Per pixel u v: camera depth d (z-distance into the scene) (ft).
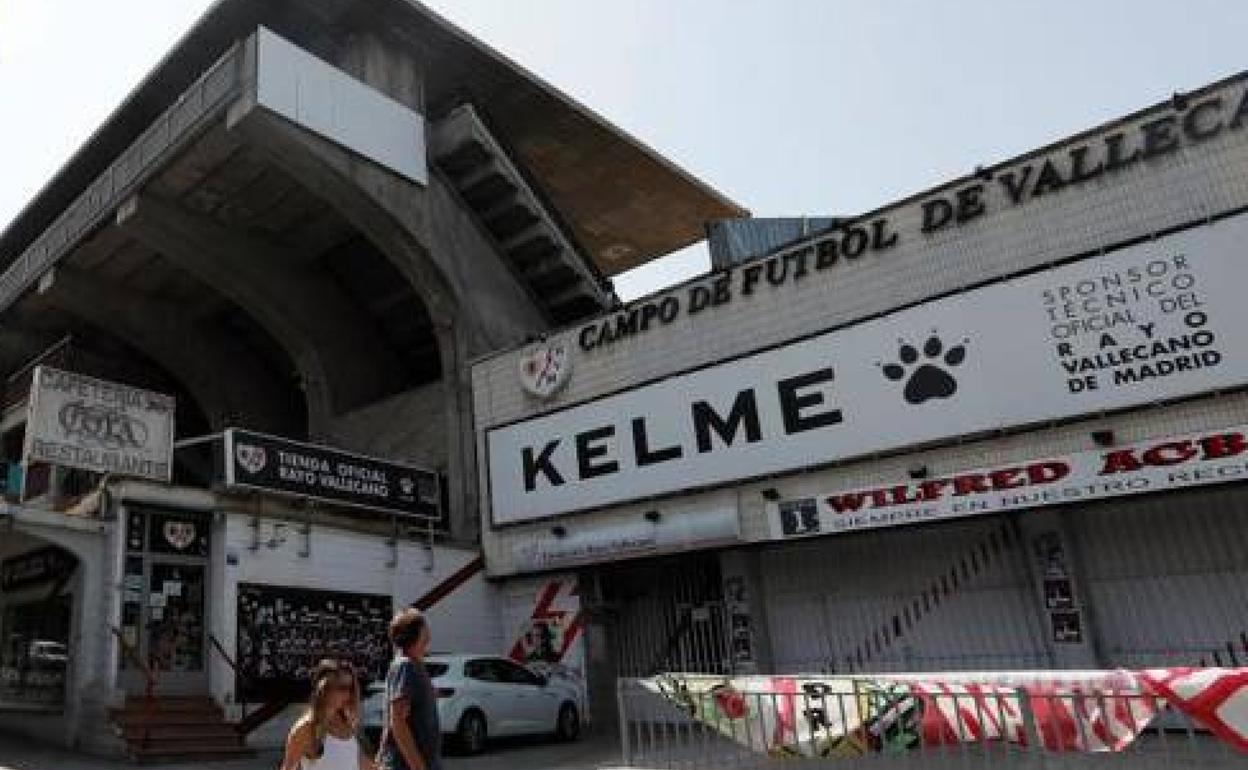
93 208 74.02
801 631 55.26
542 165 96.43
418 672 16.52
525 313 82.07
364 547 58.39
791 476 52.95
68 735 45.19
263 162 68.08
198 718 46.34
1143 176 45.50
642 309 61.67
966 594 50.49
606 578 64.28
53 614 50.06
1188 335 42.55
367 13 75.20
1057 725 20.70
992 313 47.91
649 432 58.90
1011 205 49.06
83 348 89.71
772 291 56.39
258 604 51.75
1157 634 44.91
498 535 65.00
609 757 42.11
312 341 82.79
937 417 48.49
